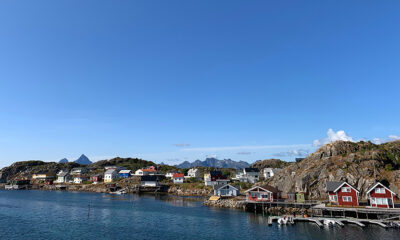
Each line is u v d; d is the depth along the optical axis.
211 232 55.66
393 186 80.75
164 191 147.88
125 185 161.88
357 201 68.88
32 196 129.38
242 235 53.09
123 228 59.53
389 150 97.12
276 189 90.12
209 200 100.94
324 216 67.44
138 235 53.56
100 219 69.62
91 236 52.75
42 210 84.06
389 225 56.44
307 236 51.19
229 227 59.91
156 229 58.53
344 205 70.25
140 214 77.06
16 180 194.88
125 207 90.94
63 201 108.00
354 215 65.69
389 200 65.31
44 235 53.38
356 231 53.59
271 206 79.25
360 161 93.06
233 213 77.94
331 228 56.59
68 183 190.12
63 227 60.28
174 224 63.41
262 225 61.22
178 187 145.75
